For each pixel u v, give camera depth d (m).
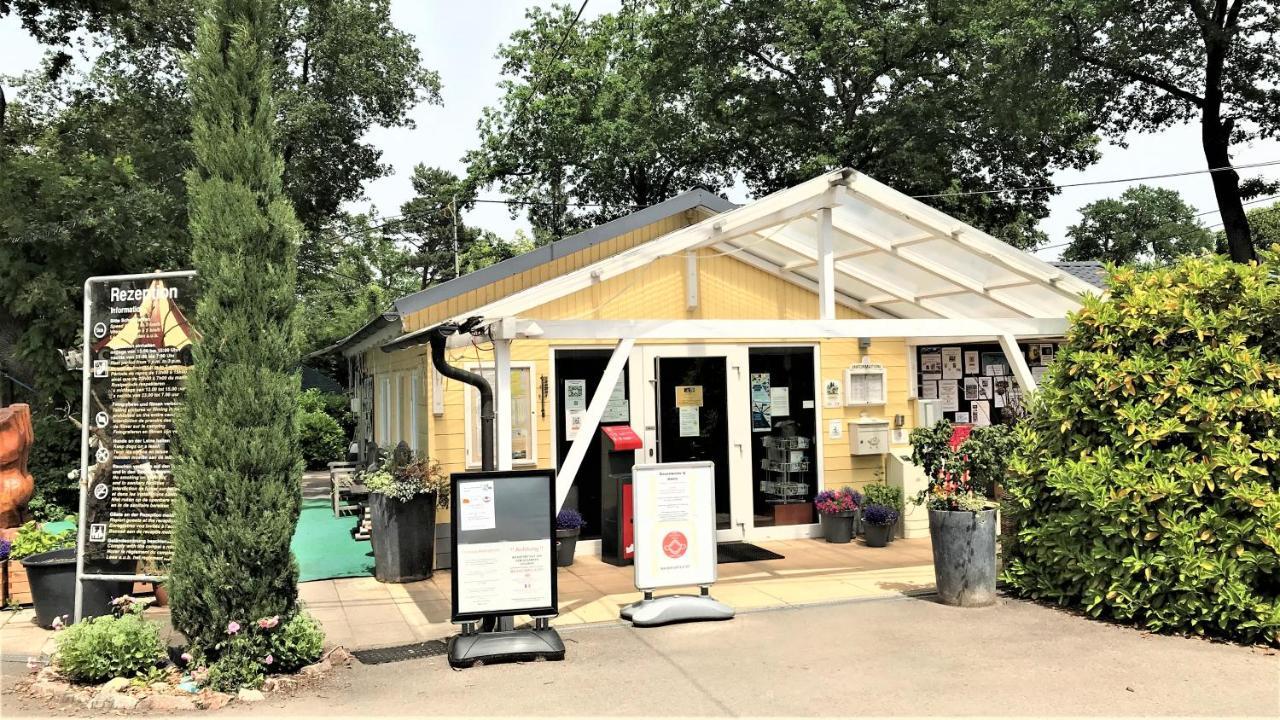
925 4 21.42
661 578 6.57
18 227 10.88
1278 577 5.65
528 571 5.84
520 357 8.88
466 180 28.95
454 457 8.62
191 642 5.27
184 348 5.97
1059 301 8.39
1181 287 6.42
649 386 9.41
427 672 5.40
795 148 22.78
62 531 8.37
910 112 20.92
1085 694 4.78
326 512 12.55
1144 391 6.36
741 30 22.81
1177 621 5.91
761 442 9.95
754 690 4.93
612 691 4.96
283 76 21.94
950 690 4.88
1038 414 7.19
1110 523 6.27
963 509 6.80
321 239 30.84
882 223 7.86
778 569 8.37
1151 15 17.00
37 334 11.06
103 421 6.06
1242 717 4.40
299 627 5.36
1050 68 16.97
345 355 16.08
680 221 9.66
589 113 26.31
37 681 5.18
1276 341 6.11
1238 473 5.73
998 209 22.69
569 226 29.36
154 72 18.64
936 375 10.83
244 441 5.27
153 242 11.62
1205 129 18.69
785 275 9.94
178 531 5.28
